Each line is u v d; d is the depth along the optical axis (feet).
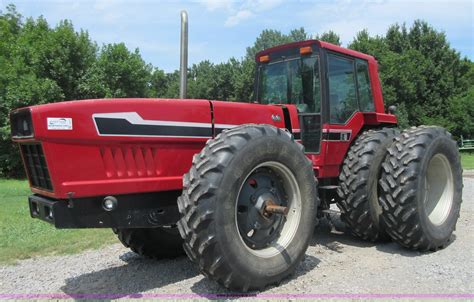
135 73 74.38
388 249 15.28
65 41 68.54
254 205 11.52
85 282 12.91
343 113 16.48
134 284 12.47
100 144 10.66
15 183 52.11
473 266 13.02
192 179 10.37
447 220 15.58
